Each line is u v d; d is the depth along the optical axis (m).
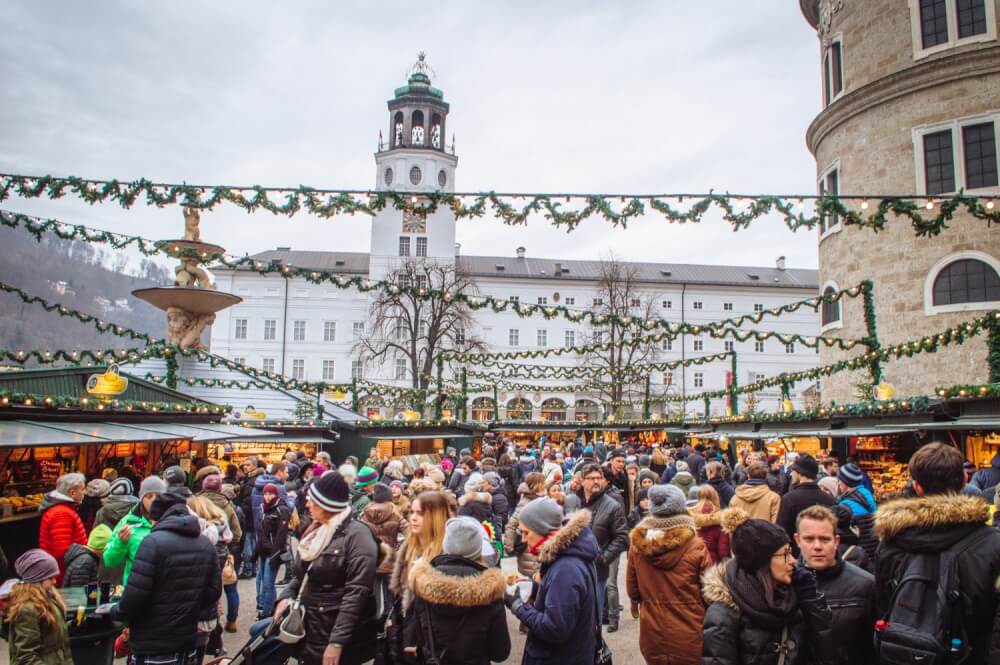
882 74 26.28
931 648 3.00
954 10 24.48
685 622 4.65
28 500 10.53
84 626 5.46
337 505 4.75
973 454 13.01
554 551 4.33
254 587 10.18
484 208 10.14
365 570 4.62
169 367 18.20
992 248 23.27
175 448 15.86
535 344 68.19
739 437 22.05
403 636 4.54
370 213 10.02
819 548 3.55
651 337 23.23
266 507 8.38
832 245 28.38
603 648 5.00
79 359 13.47
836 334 27.62
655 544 4.73
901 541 3.28
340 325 67.50
